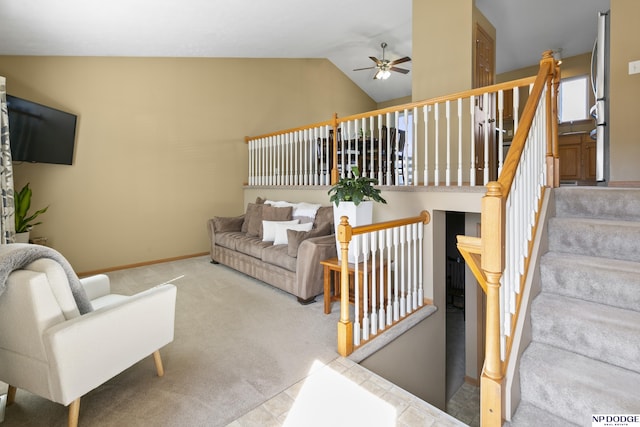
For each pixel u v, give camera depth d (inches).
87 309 68.6
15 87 152.1
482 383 60.4
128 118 186.1
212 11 155.9
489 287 58.4
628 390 56.9
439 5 171.2
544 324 71.6
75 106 168.7
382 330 103.5
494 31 190.4
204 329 106.0
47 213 162.4
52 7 123.7
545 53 98.9
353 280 132.4
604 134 137.8
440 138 173.5
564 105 258.7
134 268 184.5
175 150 203.9
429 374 124.3
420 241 121.6
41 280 56.9
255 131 240.8
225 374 81.0
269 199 212.8
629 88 130.6
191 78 209.5
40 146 149.2
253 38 201.6
